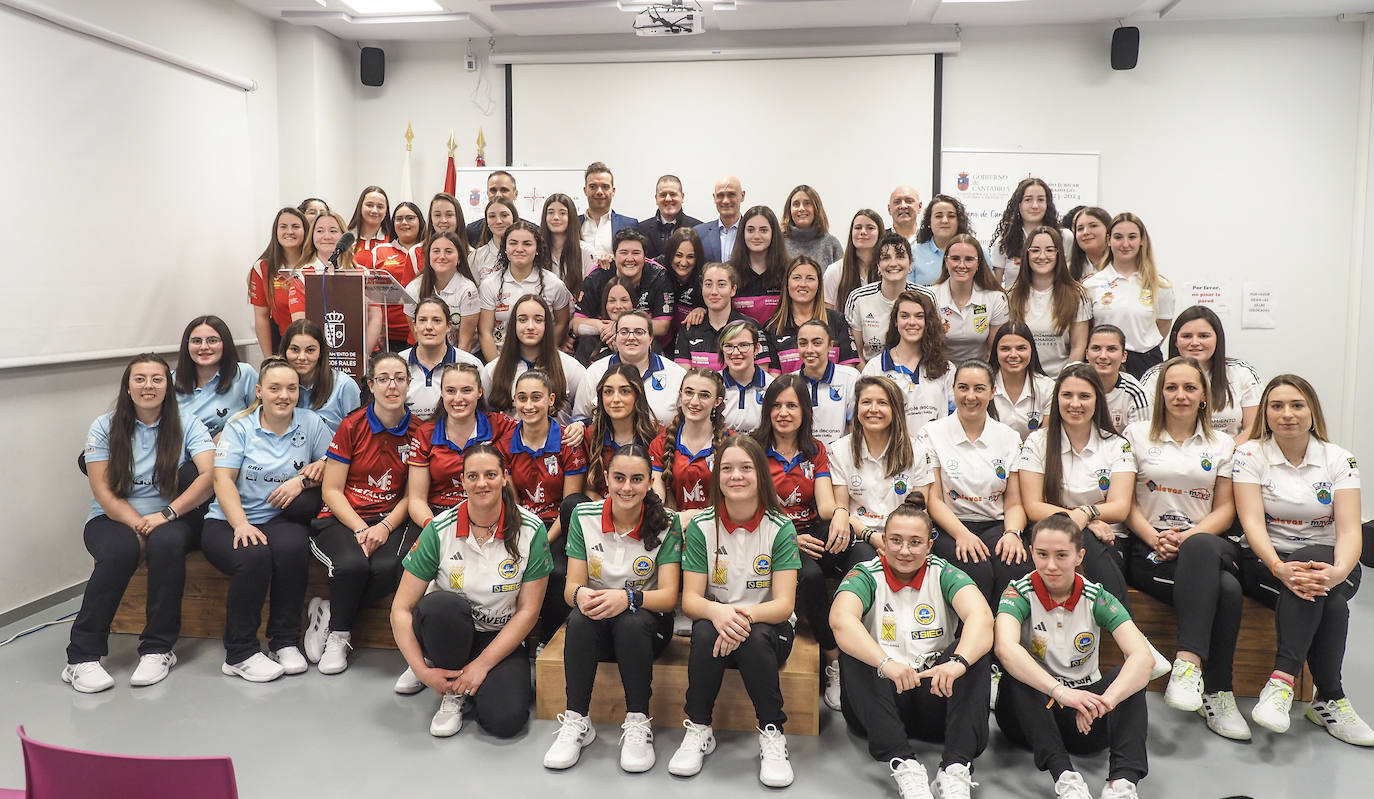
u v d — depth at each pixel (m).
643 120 6.00
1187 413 3.12
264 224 5.59
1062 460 3.20
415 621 2.88
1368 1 5.26
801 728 2.81
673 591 2.81
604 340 4.09
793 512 3.27
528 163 6.10
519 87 6.06
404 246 5.00
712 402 3.26
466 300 4.27
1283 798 2.42
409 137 6.06
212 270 5.05
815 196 4.70
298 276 4.29
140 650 3.22
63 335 4.00
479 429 3.42
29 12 3.78
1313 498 2.96
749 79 5.90
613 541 2.86
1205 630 2.78
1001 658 2.52
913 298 3.65
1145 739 2.38
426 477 3.43
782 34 5.84
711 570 2.80
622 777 2.55
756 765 2.62
